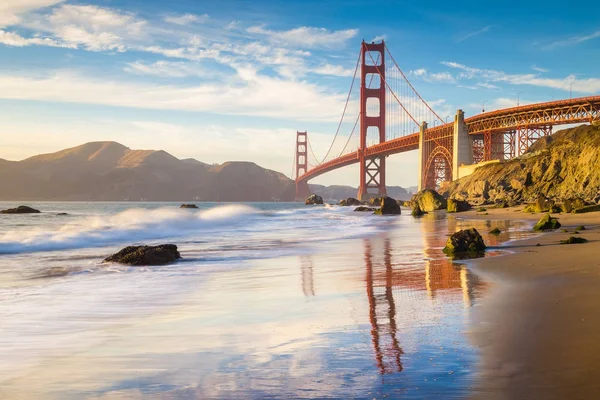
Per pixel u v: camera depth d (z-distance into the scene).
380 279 11.93
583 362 5.37
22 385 5.14
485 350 5.90
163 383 5.15
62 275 13.47
